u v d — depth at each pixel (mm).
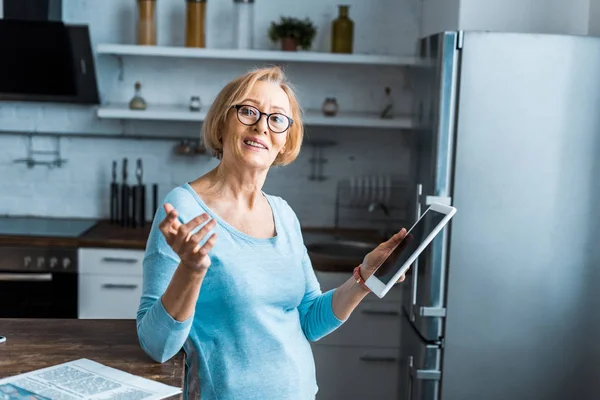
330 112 3998
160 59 4176
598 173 3010
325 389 3557
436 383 3094
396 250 1847
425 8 4031
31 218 4207
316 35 4160
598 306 3064
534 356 3070
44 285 3607
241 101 1741
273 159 1794
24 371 1578
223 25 4137
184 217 1683
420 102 3285
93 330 1896
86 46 3750
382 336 3535
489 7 3311
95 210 4254
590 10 3332
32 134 4172
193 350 1696
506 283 3025
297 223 1908
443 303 3037
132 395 1449
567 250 3029
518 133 2971
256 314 1696
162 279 1634
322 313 1938
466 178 2975
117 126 4211
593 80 2975
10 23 3609
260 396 1688
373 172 4254
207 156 4234
